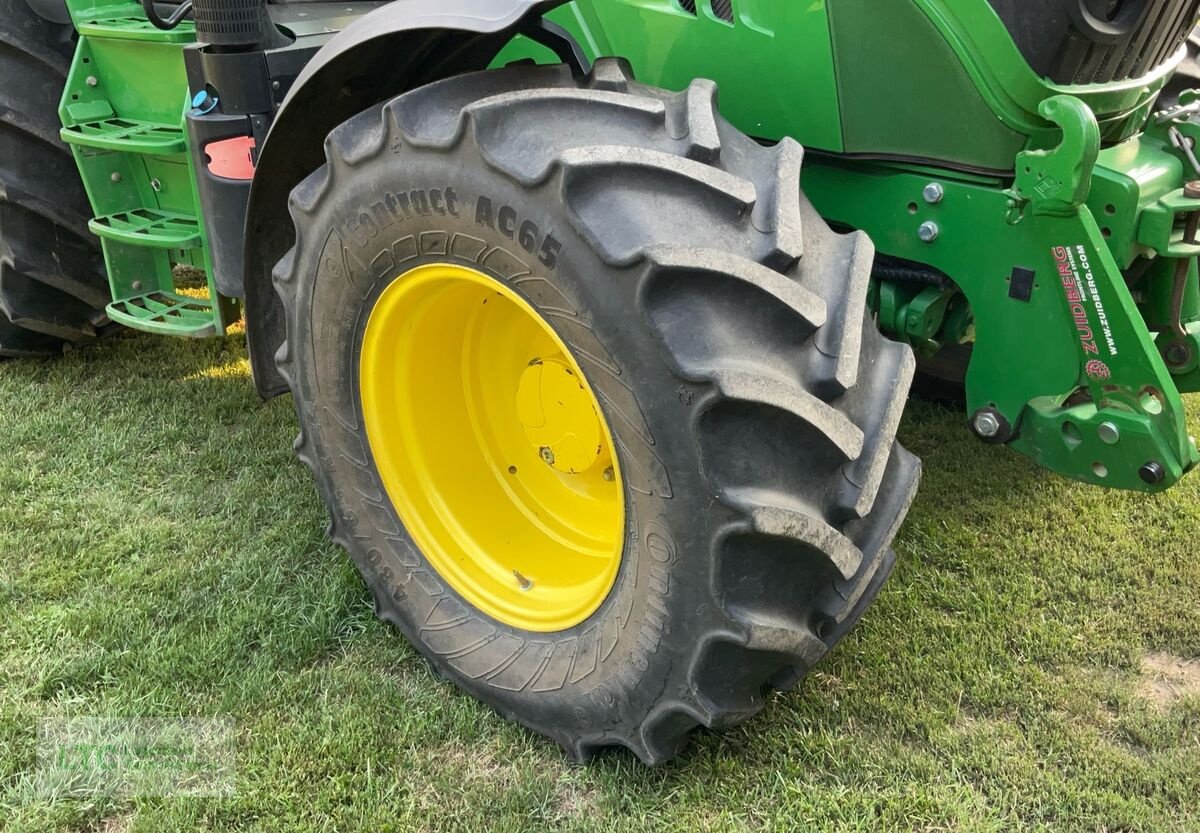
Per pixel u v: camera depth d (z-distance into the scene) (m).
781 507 1.55
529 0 1.60
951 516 2.83
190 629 2.36
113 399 3.51
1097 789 1.95
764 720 2.08
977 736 2.06
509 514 2.26
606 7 2.26
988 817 1.89
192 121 2.33
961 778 1.97
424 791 1.94
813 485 1.62
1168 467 1.87
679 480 1.57
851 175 2.10
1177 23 1.98
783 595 1.66
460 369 2.24
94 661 2.24
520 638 2.06
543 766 2.00
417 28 1.70
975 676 2.22
